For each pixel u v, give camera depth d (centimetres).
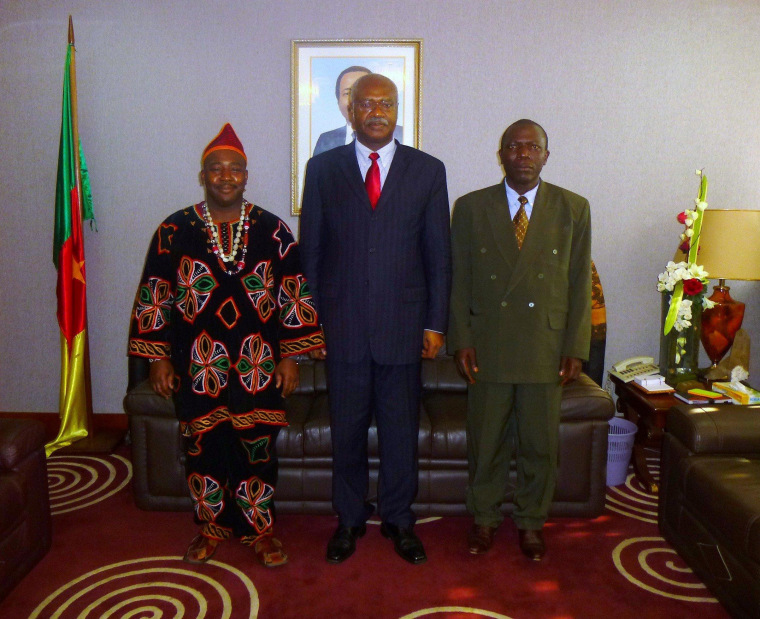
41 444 201
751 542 157
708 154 296
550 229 197
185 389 187
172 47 294
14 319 318
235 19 292
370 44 289
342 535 206
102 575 196
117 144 302
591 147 296
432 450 226
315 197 196
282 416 195
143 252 311
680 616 176
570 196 202
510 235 198
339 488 207
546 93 293
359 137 190
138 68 296
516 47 290
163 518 235
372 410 205
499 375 197
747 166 296
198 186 304
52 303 316
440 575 195
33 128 304
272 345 191
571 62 291
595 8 287
